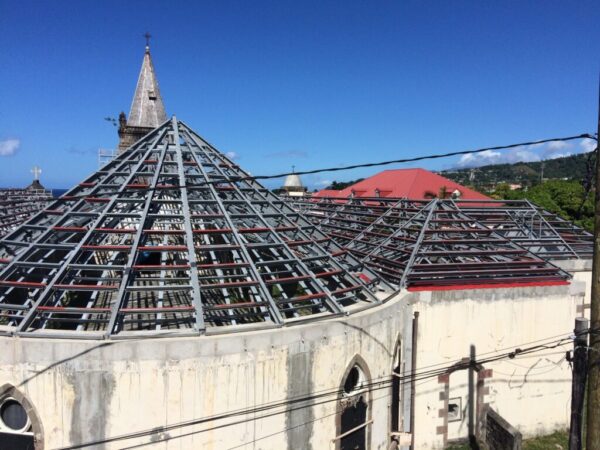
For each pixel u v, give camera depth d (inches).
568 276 740.0
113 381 404.8
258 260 585.6
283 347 446.6
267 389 442.3
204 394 420.2
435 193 1998.0
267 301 486.3
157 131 705.6
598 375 364.5
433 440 665.6
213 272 664.4
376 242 872.9
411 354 642.2
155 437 413.1
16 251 560.1
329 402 482.3
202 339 422.9
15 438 423.8
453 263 719.7
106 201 576.1
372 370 529.0
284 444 455.5
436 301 663.1
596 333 365.7
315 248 614.2
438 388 665.0
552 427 735.1
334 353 481.7
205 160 676.7
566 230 1043.3
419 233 795.4
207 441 425.1
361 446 529.0
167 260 692.1
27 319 431.5
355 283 585.3
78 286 462.9
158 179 612.1
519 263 739.4
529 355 712.4
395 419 641.6
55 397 404.5
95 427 406.0
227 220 566.3
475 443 682.8
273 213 643.5
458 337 676.1
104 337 417.4
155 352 409.1
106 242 674.8
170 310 449.1
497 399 702.5
